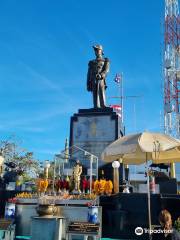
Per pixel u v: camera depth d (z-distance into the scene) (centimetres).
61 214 1481
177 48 5481
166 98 5322
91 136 2617
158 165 2145
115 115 2623
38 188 1816
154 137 1002
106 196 1631
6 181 2286
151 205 1528
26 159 5188
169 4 5662
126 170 2362
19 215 1538
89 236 1176
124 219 1529
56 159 2153
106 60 2872
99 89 2791
